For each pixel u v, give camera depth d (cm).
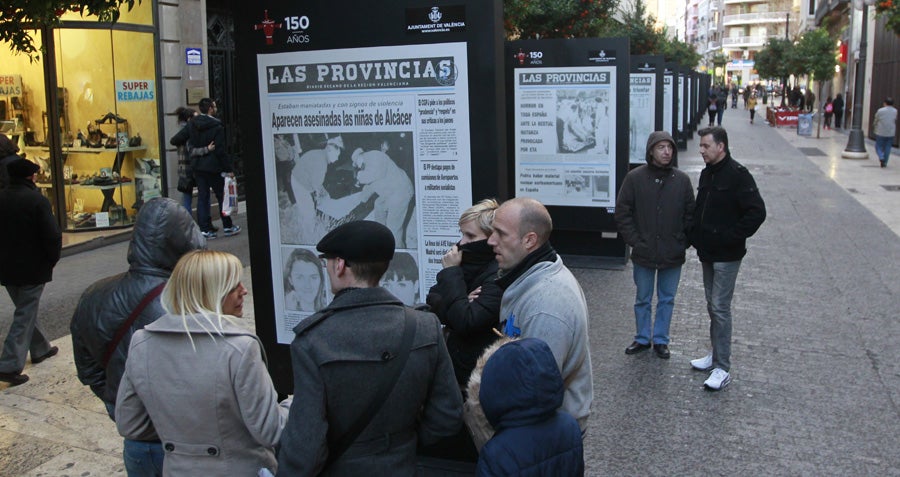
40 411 549
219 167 1173
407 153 407
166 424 283
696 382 618
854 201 1561
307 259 441
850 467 477
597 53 934
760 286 915
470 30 384
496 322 341
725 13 11888
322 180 429
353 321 261
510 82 968
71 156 1180
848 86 3944
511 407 238
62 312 802
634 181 664
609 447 504
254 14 427
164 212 341
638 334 688
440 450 400
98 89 1188
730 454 494
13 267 582
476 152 395
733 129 4066
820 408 565
